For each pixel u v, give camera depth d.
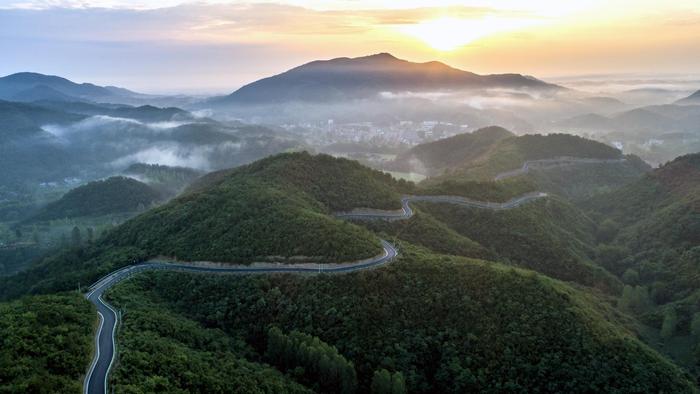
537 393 129.00
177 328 136.88
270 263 174.50
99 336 124.00
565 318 143.88
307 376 135.00
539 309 146.75
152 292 168.75
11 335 103.88
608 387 129.12
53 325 118.31
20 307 126.25
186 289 170.38
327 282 161.00
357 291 157.38
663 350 167.88
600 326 144.38
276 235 183.75
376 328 146.75
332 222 188.75
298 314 153.62
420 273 163.38
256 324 155.50
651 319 188.62
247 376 119.44
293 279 165.12
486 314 148.12
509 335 140.75
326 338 145.88
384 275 161.25
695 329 169.00
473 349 139.75
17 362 94.81
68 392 91.62
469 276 160.75
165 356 112.31
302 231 182.62
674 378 133.88
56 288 176.88
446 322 147.75
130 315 136.12
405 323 148.00
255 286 164.75
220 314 157.62
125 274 180.50
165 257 190.50
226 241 186.75
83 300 142.75
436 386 134.88
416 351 141.38
